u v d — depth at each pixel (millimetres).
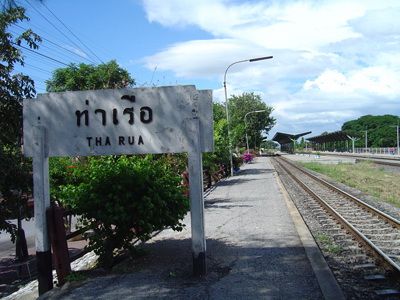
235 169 38688
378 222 13195
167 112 7480
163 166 9031
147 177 8039
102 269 8133
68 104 7625
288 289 6746
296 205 17094
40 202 7434
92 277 7676
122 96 7566
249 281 7176
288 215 13820
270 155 115000
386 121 132750
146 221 8062
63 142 7617
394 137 114000
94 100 7602
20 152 10719
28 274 10344
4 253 13156
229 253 9023
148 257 8875
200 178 7453
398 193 21766
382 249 9641
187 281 7285
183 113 7457
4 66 10242
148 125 7523
